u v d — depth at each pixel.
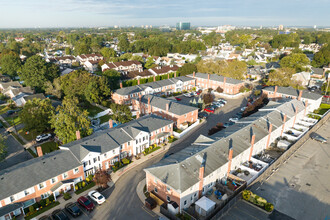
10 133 71.19
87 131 60.09
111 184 48.22
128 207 42.03
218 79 111.81
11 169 43.53
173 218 38.47
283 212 40.03
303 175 50.22
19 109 90.62
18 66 140.62
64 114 58.25
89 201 41.91
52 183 43.84
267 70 144.62
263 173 48.72
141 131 58.06
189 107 75.38
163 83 106.75
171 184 39.28
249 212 40.06
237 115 81.19
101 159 51.38
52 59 176.25
